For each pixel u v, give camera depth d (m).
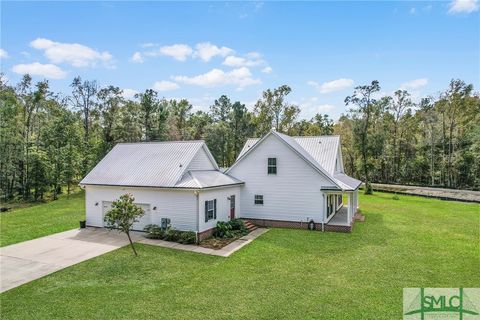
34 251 15.29
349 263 13.49
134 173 20.12
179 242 16.84
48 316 8.98
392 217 24.78
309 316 8.88
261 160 21.98
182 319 8.76
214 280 11.57
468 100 48.81
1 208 29.39
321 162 23.53
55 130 37.41
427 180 54.47
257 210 22.09
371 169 45.34
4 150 34.59
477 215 25.95
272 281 11.47
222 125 52.41
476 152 44.12
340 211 26.77
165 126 45.19
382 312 9.11
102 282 11.42
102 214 20.34
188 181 18.14
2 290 10.79
